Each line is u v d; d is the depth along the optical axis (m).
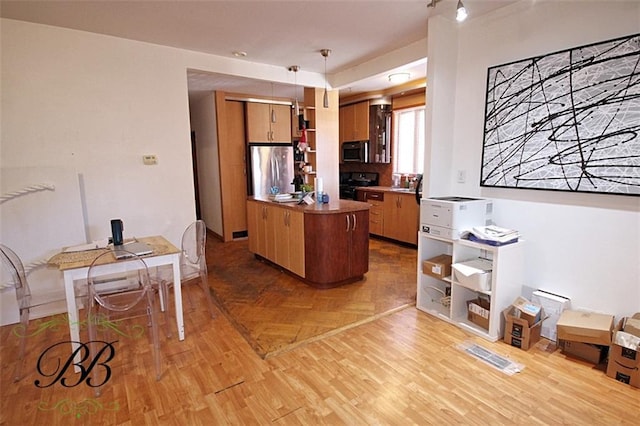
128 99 3.42
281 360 2.34
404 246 5.30
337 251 3.53
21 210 2.94
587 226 2.35
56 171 3.05
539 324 2.48
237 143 5.84
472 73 2.95
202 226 3.00
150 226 3.65
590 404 1.87
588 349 2.24
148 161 3.57
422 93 5.28
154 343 2.23
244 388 2.05
